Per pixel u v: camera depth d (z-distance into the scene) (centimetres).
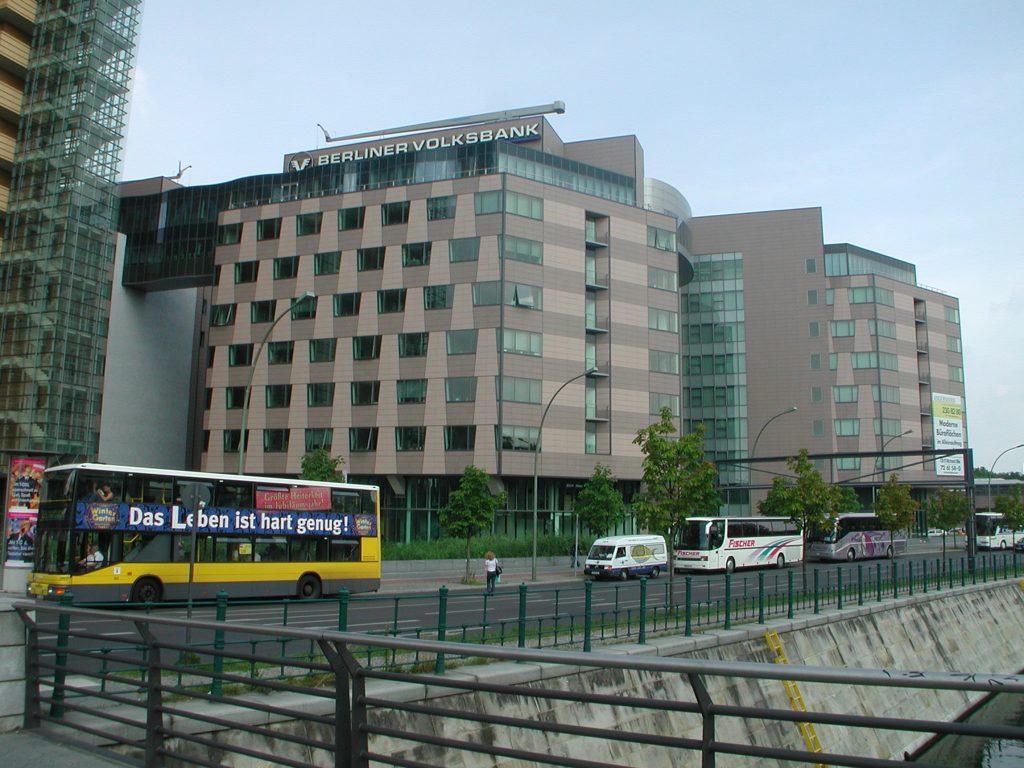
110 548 2356
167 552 2453
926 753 1728
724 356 8906
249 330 6384
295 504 2753
